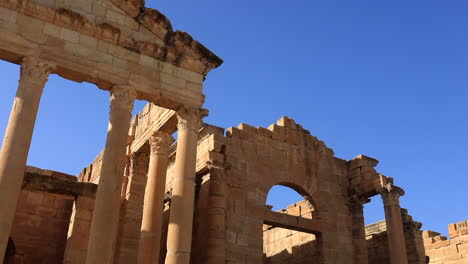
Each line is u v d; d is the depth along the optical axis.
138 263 20.20
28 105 16.97
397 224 27.80
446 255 37.25
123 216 26.50
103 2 20.34
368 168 30.81
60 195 26.02
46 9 18.59
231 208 25.55
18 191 15.88
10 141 16.25
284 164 29.16
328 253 28.22
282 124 30.61
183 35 21.61
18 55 17.67
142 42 20.48
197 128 20.89
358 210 30.48
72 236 24.97
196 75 21.70
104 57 19.48
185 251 18.39
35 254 27.69
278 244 34.72
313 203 29.47
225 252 24.27
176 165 19.97
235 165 26.77
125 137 18.66
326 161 31.27
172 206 19.20
